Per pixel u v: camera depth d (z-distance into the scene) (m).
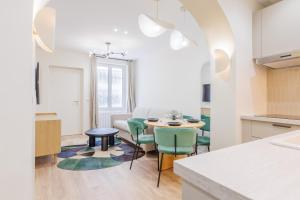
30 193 0.90
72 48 5.08
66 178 2.60
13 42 0.85
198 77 3.95
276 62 2.27
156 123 3.04
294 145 0.89
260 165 0.65
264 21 2.29
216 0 1.99
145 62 5.90
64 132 5.53
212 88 2.43
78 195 2.15
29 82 0.89
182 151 2.42
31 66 0.90
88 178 2.60
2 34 0.83
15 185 0.85
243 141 2.23
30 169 0.90
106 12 2.96
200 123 2.97
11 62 0.85
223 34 2.26
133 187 2.35
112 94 6.28
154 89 5.46
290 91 2.46
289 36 2.07
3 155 0.83
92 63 5.73
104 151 3.87
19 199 0.86
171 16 3.05
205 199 0.59
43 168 2.95
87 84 5.74
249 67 2.36
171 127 2.53
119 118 5.51
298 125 1.82
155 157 3.53
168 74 4.87
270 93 2.64
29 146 0.89
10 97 0.84
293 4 2.04
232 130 2.21
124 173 2.79
